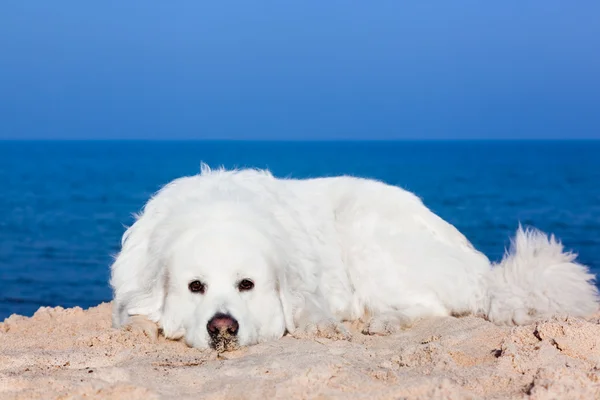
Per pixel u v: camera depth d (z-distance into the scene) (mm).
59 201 35531
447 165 67250
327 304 6398
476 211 30453
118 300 6137
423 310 6629
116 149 151250
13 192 40000
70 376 4324
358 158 88625
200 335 5316
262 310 5652
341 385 4121
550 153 109438
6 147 172375
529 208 31406
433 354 4715
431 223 7230
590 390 3895
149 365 4695
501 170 58719
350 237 6934
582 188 40875
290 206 6613
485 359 4672
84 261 20016
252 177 6797
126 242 6277
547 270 6516
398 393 3969
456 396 3883
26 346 5633
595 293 6527
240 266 5520
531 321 6234
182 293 5609
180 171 59406
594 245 21469
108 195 38406
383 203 7145
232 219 5738
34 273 18312
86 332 6023
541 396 3812
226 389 4109
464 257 7008
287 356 4738
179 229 5738
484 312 6633
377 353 5062
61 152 125062
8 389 4113
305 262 6234
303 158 89062
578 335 4727
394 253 6812
